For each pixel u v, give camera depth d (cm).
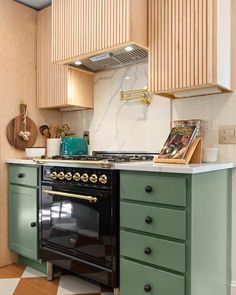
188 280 136
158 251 144
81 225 180
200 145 175
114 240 162
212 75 159
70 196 184
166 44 175
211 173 155
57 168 196
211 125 189
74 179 183
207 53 159
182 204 136
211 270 156
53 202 199
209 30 158
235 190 178
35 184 215
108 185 164
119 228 161
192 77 164
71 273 219
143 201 150
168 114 211
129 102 234
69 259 188
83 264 179
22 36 255
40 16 262
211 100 190
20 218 228
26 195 222
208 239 153
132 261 154
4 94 241
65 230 191
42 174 209
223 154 184
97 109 257
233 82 181
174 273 140
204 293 149
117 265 162
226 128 183
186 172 134
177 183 138
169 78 173
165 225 142
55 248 199
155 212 145
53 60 219
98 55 205
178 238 138
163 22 176
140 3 181
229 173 178
